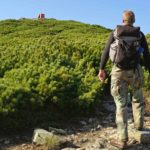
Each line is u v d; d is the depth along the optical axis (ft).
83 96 22.18
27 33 75.77
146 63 17.76
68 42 33.78
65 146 17.97
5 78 23.22
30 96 20.86
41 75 23.21
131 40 16.88
